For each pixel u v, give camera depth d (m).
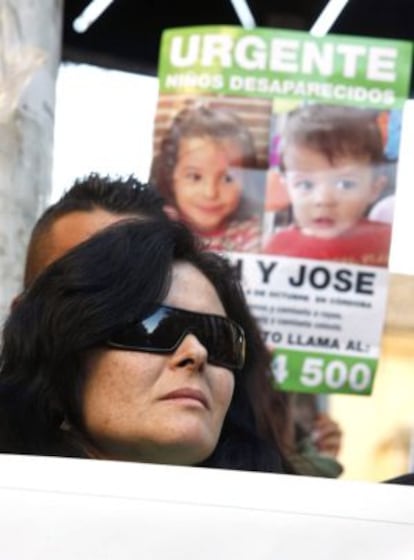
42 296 2.27
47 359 2.25
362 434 4.14
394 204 3.85
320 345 3.84
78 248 2.26
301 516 1.79
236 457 2.47
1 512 1.80
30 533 1.79
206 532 1.79
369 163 3.84
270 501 1.81
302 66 3.84
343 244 3.84
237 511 1.81
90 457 2.27
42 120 3.85
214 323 2.24
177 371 2.19
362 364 3.84
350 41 3.84
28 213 3.79
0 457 1.85
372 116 3.84
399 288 4.32
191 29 3.86
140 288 2.21
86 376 2.21
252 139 3.84
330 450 4.03
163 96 3.88
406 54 3.84
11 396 2.29
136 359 2.18
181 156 3.86
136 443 2.19
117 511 1.80
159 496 1.81
